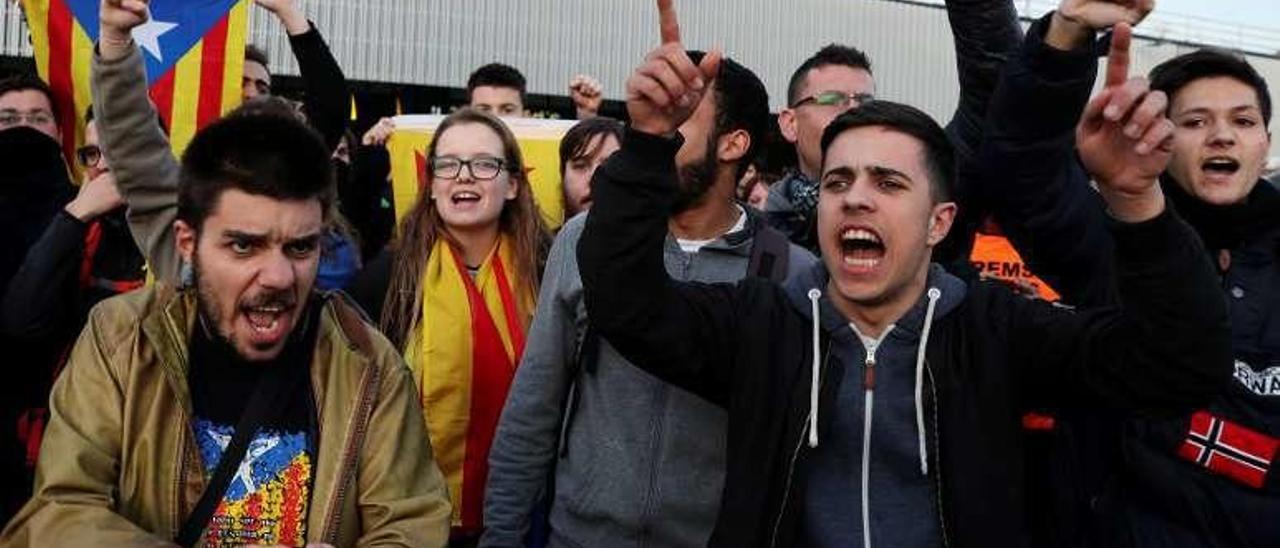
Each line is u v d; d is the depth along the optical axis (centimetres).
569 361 259
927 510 201
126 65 268
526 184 356
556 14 1388
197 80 441
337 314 217
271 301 198
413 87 1338
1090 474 254
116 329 203
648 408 240
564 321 258
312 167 198
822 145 212
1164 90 263
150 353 201
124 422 196
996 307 207
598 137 409
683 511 238
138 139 276
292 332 208
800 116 371
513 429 260
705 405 237
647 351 206
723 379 215
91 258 344
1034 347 203
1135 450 246
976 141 271
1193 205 258
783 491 202
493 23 1351
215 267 197
